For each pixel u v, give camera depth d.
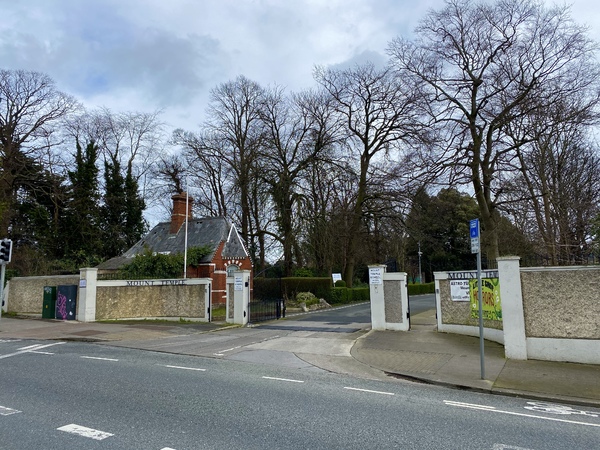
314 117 36.22
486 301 12.84
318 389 7.79
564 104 19.92
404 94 28.64
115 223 44.62
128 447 4.81
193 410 6.31
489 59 21.55
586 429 5.79
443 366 9.70
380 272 15.58
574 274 10.18
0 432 5.27
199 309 20.05
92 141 42.25
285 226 35.72
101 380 8.36
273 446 4.90
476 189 22.45
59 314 21.05
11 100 35.38
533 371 9.16
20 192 38.44
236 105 40.72
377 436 5.32
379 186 33.19
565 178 24.05
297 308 28.88
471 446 5.05
